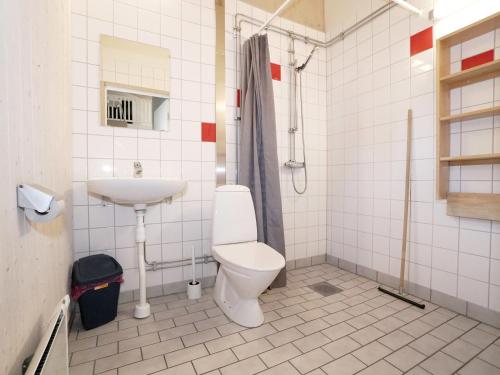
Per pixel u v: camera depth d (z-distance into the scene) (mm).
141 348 1324
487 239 1547
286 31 2424
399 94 2006
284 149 2430
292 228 2498
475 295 1598
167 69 1907
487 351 1298
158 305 1783
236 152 2180
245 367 1197
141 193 1464
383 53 2115
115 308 1582
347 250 2465
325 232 2691
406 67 1954
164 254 1934
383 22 2111
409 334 1444
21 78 778
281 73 2408
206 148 2057
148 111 1859
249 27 2244
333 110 2580
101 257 1662
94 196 1724
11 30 705
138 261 1739
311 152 2580
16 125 726
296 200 2512
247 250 1642
